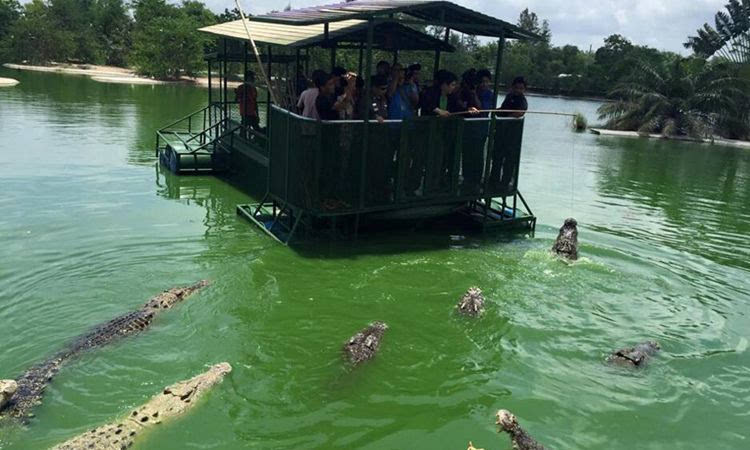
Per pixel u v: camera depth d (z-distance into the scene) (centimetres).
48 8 7144
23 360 764
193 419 665
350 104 1247
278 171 1289
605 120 4722
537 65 7831
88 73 5891
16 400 669
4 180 1611
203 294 976
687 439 675
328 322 914
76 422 654
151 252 1148
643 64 4262
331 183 1211
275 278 1069
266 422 669
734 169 2614
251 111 1814
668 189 2019
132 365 763
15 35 6400
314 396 721
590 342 880
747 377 806
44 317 876
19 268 1036
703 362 838
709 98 4028
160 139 2336
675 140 3819
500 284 1081
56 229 1244
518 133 1399
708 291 1091
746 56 4647
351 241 1285
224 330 868
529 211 1442
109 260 1095
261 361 793
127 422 634
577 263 1194
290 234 1250
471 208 1488
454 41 4169
